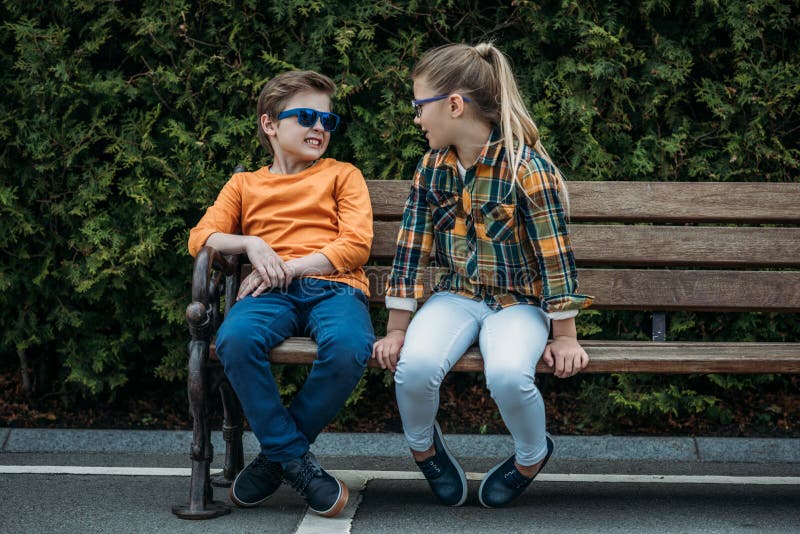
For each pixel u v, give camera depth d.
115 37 3.41
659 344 2.56
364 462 3.16
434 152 2.52
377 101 3.38
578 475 2.91
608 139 3.34
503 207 2.38
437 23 3.32
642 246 2.80
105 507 2.50
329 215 2.67
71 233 3.40
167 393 3.63
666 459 3.20
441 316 2.41
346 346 2.31
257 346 2.28
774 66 3.26
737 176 3.35
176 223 3.32
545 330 2.40
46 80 3.27
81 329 3.44
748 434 3.35
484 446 3.28
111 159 3.46
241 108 3.38
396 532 2.26
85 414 3.49
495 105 2.41
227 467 2.71
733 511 2.49
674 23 3.35
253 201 2.69
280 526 2.29
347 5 3.32
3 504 2.53
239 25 3.29
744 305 2.76
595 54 3.27
